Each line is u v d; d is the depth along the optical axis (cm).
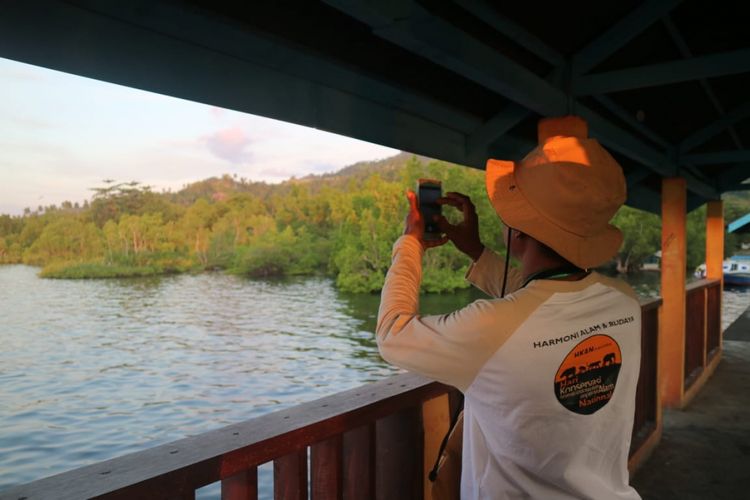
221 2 178
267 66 202
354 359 3831
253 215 10569
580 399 90
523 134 388
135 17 158
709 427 456
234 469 108
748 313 1165
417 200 120
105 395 3158
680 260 508
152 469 96
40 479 90
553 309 90
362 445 151
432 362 91
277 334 4591
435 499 124
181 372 3609
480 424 94
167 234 9256
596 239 96
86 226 8881
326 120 231
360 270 6662
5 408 2909
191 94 177
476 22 263
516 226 98
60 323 5197
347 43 229
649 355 412
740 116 469
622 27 289
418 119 291
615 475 99
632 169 547
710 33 337
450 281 5041
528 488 90
